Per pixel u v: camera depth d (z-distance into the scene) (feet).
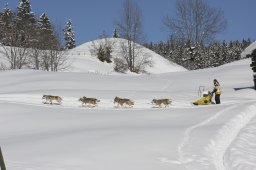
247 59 172.86
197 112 61.41
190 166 34.78
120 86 110.32
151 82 120.47
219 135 45.32
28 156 35.55
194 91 105.91
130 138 42.55
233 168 35.22
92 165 33.42
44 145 39.78
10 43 208.33
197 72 151.84
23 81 113.29
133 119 57.21
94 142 40.68
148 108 71.77
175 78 137.08
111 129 47.98
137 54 234.58
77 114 62.08
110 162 34.45
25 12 281.33
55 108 68.54
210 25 195.83
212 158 37.76
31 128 51.83
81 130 47.98
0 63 180.34
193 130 47.60
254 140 44.88
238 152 39.42
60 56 185.98
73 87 105.81
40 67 187.42
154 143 40.81
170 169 33.68
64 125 53.11
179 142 41.75
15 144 40.86
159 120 56.08
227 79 127.03
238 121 54.19
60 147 38.81
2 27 218.79
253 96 96.12
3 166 20.72
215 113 58.90
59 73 128.57
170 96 90.84
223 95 100.01
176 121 54.75
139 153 37.35
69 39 355.36
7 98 81.41
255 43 104.78
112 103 80.59
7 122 55.52
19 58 191.21
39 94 87.20
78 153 36.58
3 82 114.32
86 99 75.10
